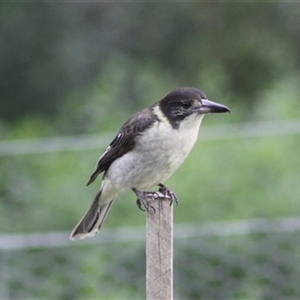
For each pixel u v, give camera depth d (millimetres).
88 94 21172
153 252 7609
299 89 18609
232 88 23641
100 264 12516
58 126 18422
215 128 15844
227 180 14328
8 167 15742
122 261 12641
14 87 22359
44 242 12094
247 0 24031
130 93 19219
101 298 12391
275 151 14672
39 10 22422
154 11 23531
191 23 23781
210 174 14398
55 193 15180
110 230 13547
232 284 12328
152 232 7617
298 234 12281
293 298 12273
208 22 23984
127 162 9414
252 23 24094
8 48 22297
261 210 14016
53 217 15016
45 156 15812
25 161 15805
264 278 12281
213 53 23797
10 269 12148
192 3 23781
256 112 17859
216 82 19453
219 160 14672
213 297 12344
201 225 12992
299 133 15016
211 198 14141
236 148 14750
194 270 12336
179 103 9336
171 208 7633
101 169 9664
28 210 15172
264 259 12312
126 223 13992
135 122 9422
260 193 14203
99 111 17812
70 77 22484
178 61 23656
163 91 19484
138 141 9352
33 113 22281
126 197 14203
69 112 18891
